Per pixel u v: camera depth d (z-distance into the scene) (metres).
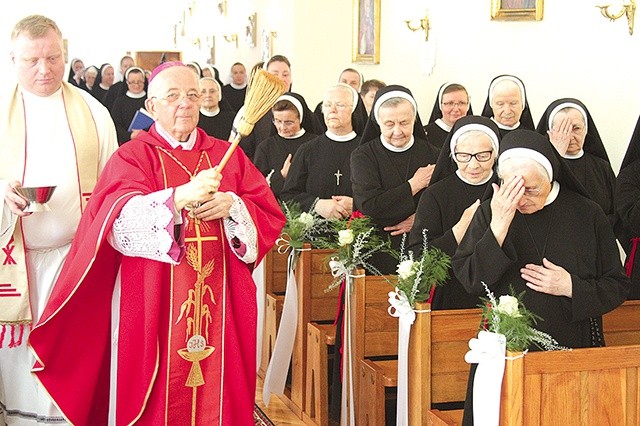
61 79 4.47
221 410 3.96
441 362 4.36
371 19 10.96
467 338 4.37
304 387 5.85
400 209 5.70
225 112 11.27
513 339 3.46
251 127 3.59
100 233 3.68
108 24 23.47
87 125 4.50
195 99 3.96
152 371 3.82
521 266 3.91
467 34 8.63
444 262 4.38
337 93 6.90
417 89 9.82
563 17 7.24
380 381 4.86
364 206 5.73
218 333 3.95
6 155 4.36
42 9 22.62
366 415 5.06
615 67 6.70
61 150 4.43
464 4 8.66
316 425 5.62
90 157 4.50
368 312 5.17
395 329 5.20
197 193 3.57
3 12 21.91
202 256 3.89
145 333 3.82
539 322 3.84
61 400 3.93
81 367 3.97
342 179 6.85
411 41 9.93
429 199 4.99
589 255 3.91
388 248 5.64
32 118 4.41
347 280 5.15
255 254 3.95
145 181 3.83
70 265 3.81
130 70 14.19
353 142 6.93
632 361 3.55
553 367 3.48
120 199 3.70
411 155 5.98
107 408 4.11
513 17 7.81
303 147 7.00
